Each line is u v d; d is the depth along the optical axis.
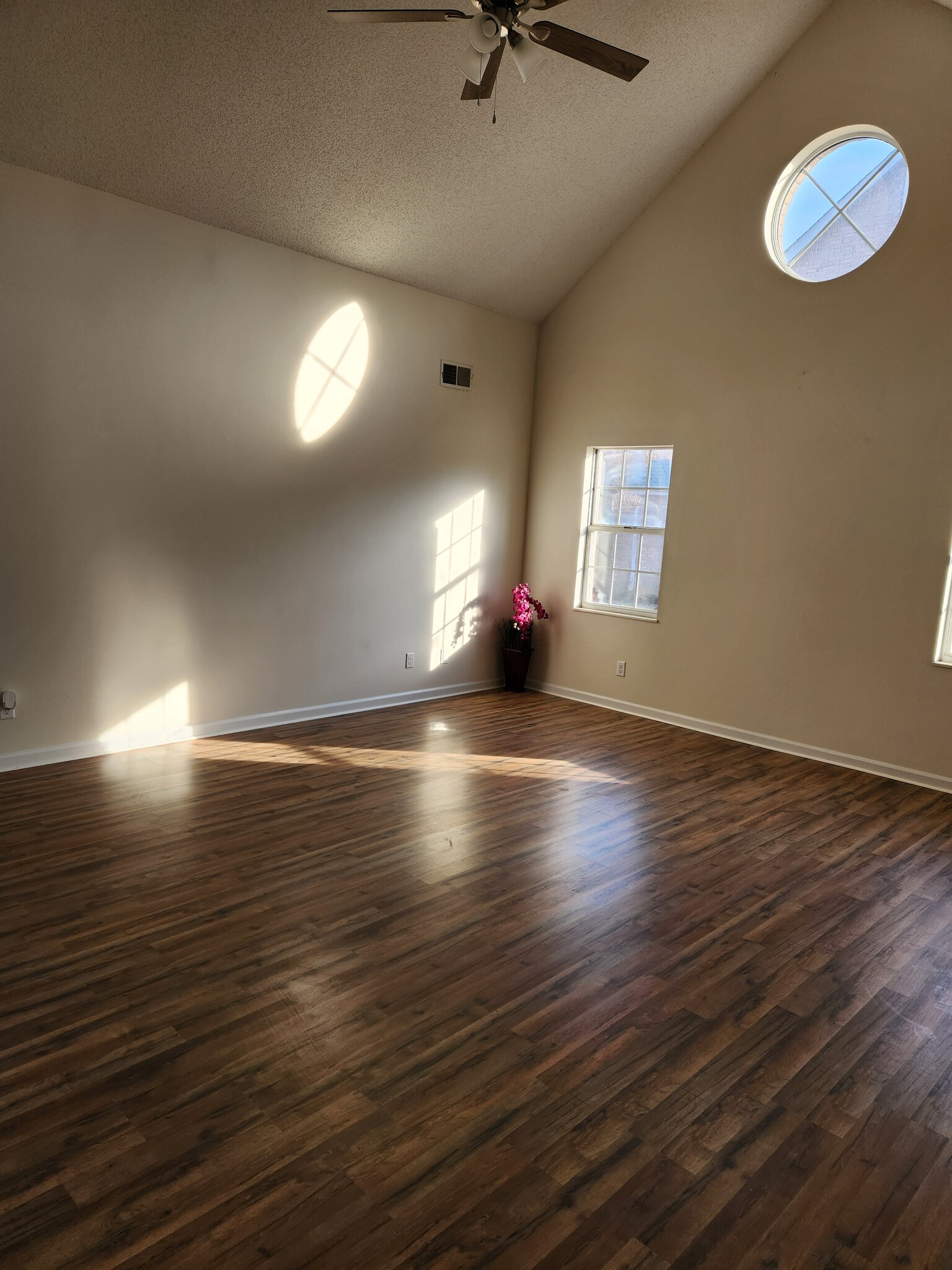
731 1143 2.01
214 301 4.82
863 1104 2.17
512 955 2.82
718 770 5.01
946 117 4.57
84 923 2.91
